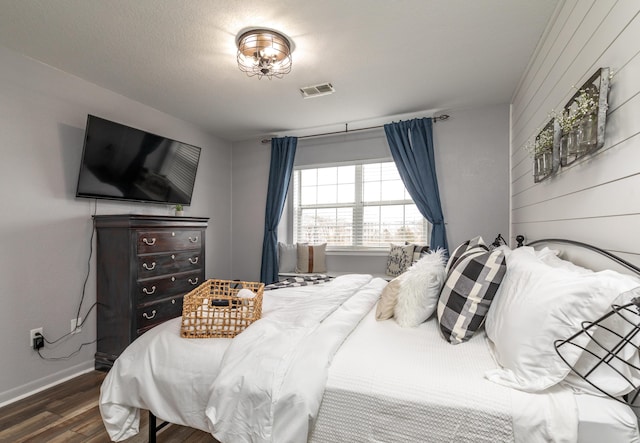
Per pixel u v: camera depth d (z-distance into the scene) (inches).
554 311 39.7
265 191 169.9
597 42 52.2
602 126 47.7
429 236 143.6
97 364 105.3
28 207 91.0
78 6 70.3
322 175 168.9
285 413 42.7
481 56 91.7
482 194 129.7
